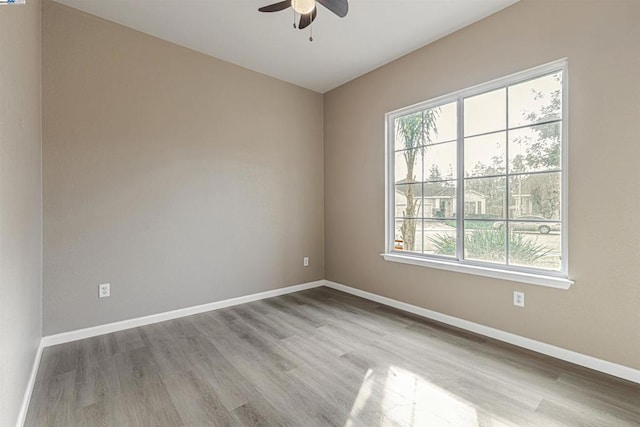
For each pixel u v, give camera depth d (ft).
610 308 6.61
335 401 5.85
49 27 8.01
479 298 8.83
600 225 6.73
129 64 9.21
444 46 9.57
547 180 7.72
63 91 8.19
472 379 6.52
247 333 8.97
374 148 11.96
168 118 9.95
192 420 5.34
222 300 11.24
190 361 7.36
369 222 12.23
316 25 9.02
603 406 5.60
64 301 8.27
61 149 8.17
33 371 6.45
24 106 5.65
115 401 5.84
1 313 4.00
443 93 9.61
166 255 9.95
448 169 9.82
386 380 6.52
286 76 12.55
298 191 13.51
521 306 7.96
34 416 5.41
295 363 7.26
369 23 8.87
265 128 12.37
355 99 12.71
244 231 11.80
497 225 8.66
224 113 11.21
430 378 6.58
